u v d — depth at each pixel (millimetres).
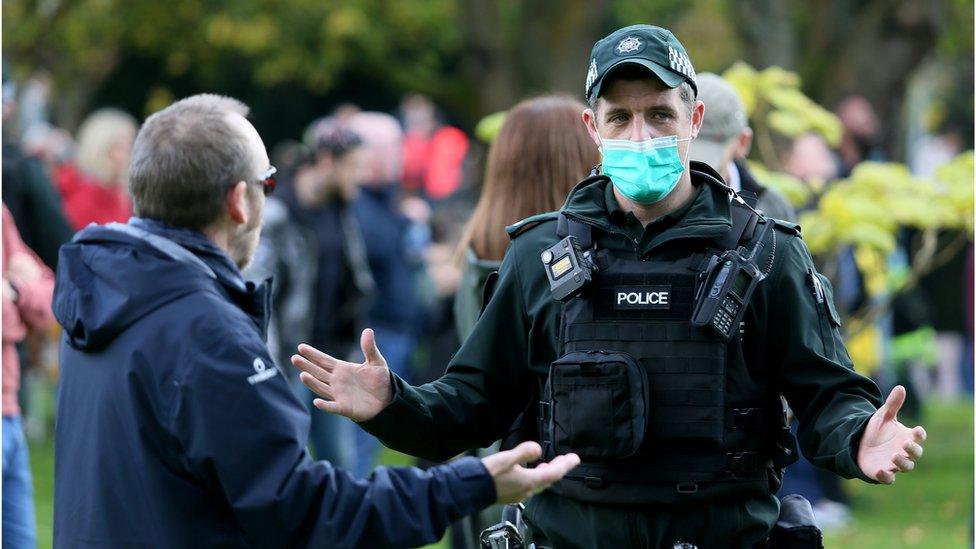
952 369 36031
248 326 7770
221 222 8062
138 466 7613
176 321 7648
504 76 34562
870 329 21016
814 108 18406
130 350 7664
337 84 60625
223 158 7980
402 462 26453
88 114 59844
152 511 7602
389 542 7520
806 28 36312
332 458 19141
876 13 34625
